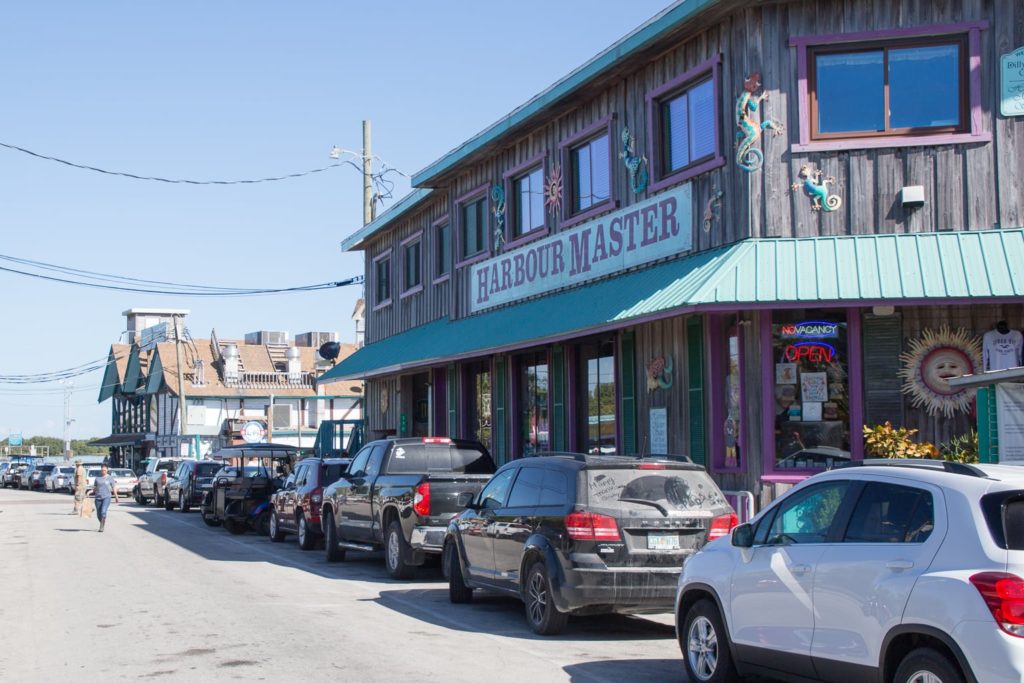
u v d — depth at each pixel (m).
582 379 19.53
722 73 15.18
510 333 18.84
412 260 27.69
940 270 13.16
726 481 14.83
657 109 16.78
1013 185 13.75
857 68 14.40
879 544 6.66
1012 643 5.62
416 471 16.67
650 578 10.09
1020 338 13.75
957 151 13.95
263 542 23.11
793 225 14.26
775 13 14.53
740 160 14.59
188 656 9.73
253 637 10.73
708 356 15.30
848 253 13.70
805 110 14.34
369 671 9.01
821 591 6.96
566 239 19.19
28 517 33.62
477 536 12.39
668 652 10.02
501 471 12.42
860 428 13.96
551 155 19.97
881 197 14.05
